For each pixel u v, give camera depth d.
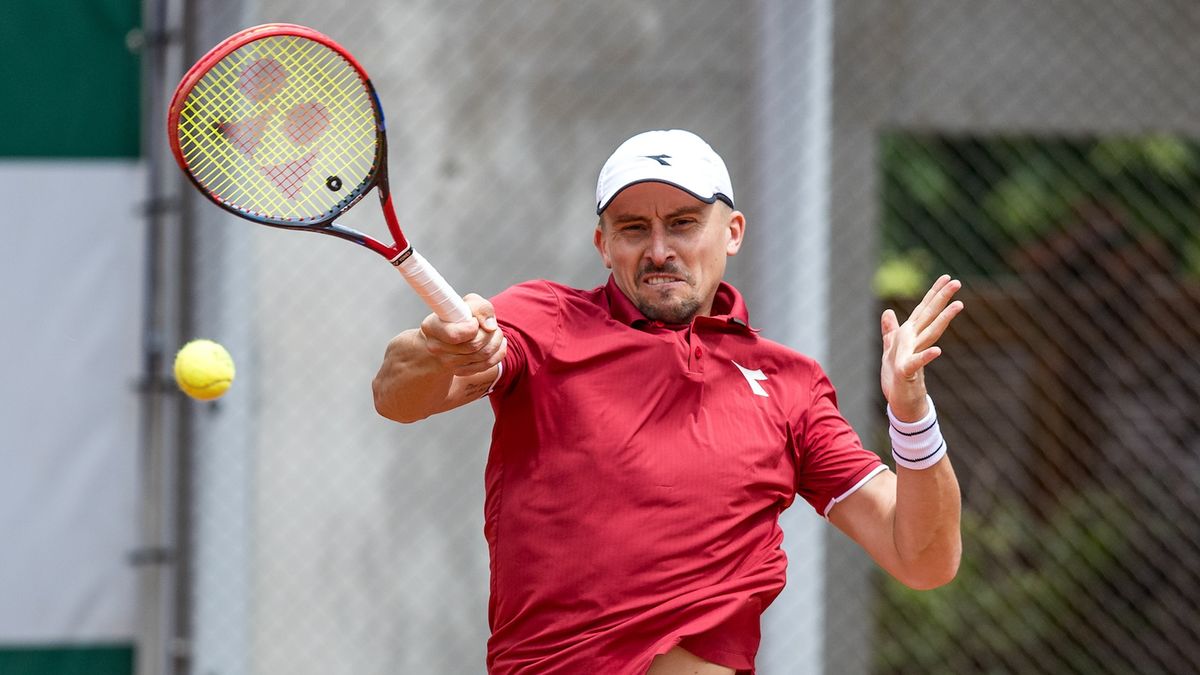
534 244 17.38
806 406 8.63
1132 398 21.19
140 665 16.44
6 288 16.48
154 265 16.44
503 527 8.30
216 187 8.78
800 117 17.06
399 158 17.22
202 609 16.66
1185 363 21.14
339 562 17.08
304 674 16.97
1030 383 21.17
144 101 16.61
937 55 18.42
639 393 8.18
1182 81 18.86
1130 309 21.16
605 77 17.50
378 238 17.17
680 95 17.48
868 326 18.28
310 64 9.92
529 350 8.24
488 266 17.33
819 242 17.00
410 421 7.95
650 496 8.02
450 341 7.28
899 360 7.86
